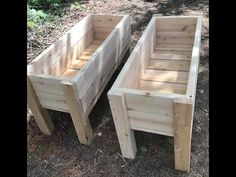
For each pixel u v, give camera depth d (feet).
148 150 6.66
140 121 5.71
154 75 7.95
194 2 12.74
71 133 7.45
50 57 7.45
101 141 7.11
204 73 8.73
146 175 6.15
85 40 9.31
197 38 6.95
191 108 4.80
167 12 12.28
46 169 6.64
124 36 8.77
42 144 7.27
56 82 6.08
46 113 7.17
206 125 7.08
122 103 5.35
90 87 6.64
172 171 6.14
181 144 5.49
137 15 12.43
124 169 6.35
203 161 6.24
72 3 13.73
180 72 7.93
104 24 9.35
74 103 6.10
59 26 11.82
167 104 5.08
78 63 8.77
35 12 11.98
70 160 6.76
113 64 8.15
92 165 6.56
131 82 6.63
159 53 8.76
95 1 13.99
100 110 8.04
